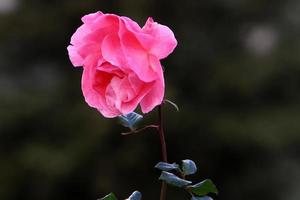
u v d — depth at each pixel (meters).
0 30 12.49
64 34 12.70
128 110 1.75
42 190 11.62
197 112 12.12
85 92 1.83
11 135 12.09
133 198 2.04
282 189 12.41
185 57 12.73
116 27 1.77
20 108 12.10
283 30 12.98
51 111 12.23
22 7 12.59
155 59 1.76
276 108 12.27
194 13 12.85
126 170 11.74
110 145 11.72
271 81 12.21
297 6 13.01
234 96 12.33
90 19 1.86
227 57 12.62
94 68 1.79
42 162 11.39
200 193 2.02
